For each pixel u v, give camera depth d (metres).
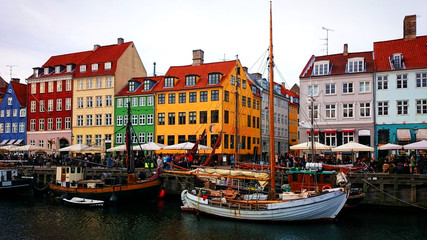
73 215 27.81
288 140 76.06
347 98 44.94
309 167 26.84
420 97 41.97
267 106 66.69
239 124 54.72
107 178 31.98
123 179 36.16
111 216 27.31
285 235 22.05
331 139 45.28
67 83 62.59
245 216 24.81
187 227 24.09
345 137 44.69
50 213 28.58
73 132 61.19
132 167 32.72
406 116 42.38
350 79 45.00
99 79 59.97
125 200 30.83
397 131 42.47
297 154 59.41
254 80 64.56
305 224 24.00
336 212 23.94
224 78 51.94
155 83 57.34
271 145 25.75
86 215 27.77
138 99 56.41
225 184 30.44
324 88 46.06
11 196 36.69
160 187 32.03
